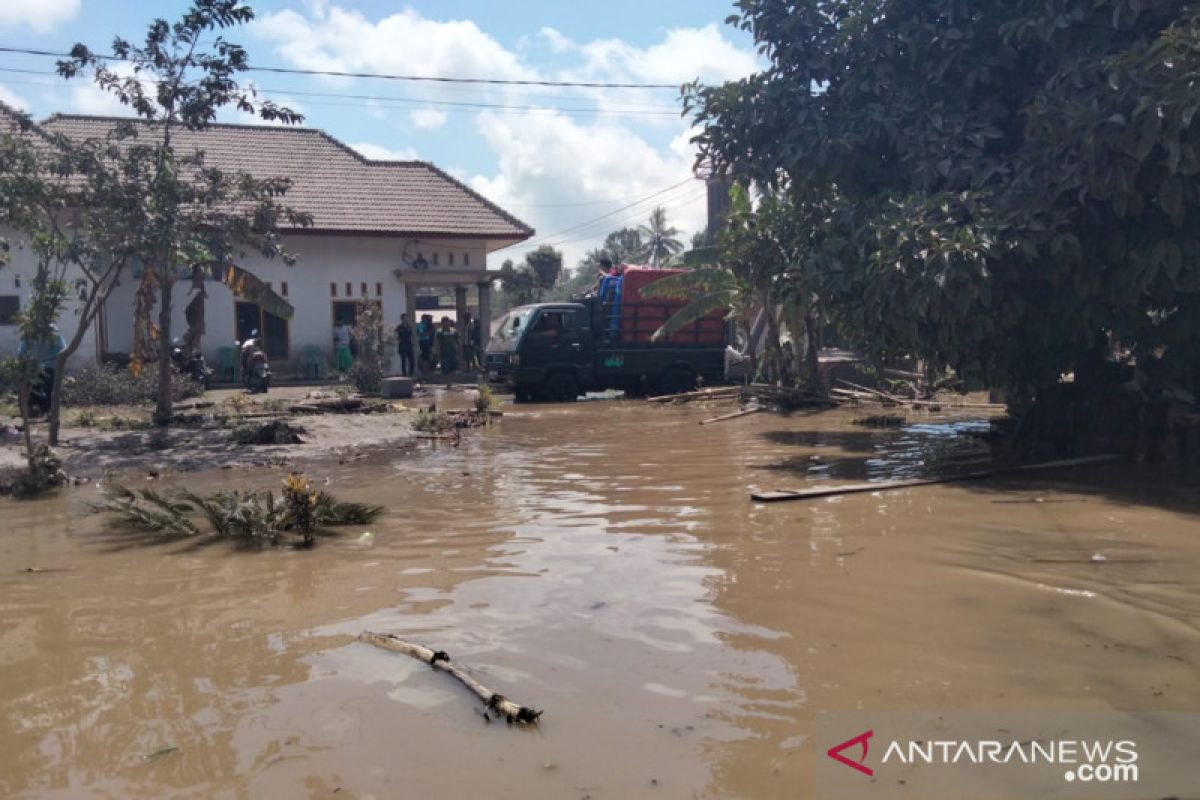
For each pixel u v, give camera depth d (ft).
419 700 11.94
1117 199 27.94
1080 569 17.53
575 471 31.22
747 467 31.63
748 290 59.16
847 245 33.50
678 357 67.67
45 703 12.07
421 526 22.54
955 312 29.63
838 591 16.33
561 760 10.23
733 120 37.68
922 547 19.42
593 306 65.57
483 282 87.81
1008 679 12.28
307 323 81.51
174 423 44.47
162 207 40.47
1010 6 32.81
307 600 16.47
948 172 31.99
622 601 15.99
